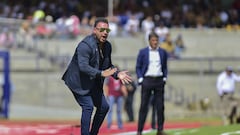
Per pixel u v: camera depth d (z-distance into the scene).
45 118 67.75
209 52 86.62
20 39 80.94
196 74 78.56
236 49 87.25
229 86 56.59
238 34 88.00
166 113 71.88
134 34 85.00
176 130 43.56
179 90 77.38
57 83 76.81
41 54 80.50
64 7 94.75
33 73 77.38
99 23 26.73
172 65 79.12
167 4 97.75
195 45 86.31
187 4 98.12
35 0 93.81
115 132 45.00
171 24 94.06
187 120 64.25
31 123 55.75
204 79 78.12
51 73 77.12
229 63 80.12
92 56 26.58
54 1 94.75
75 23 83.19
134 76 76.50
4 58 63.91
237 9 99.88
